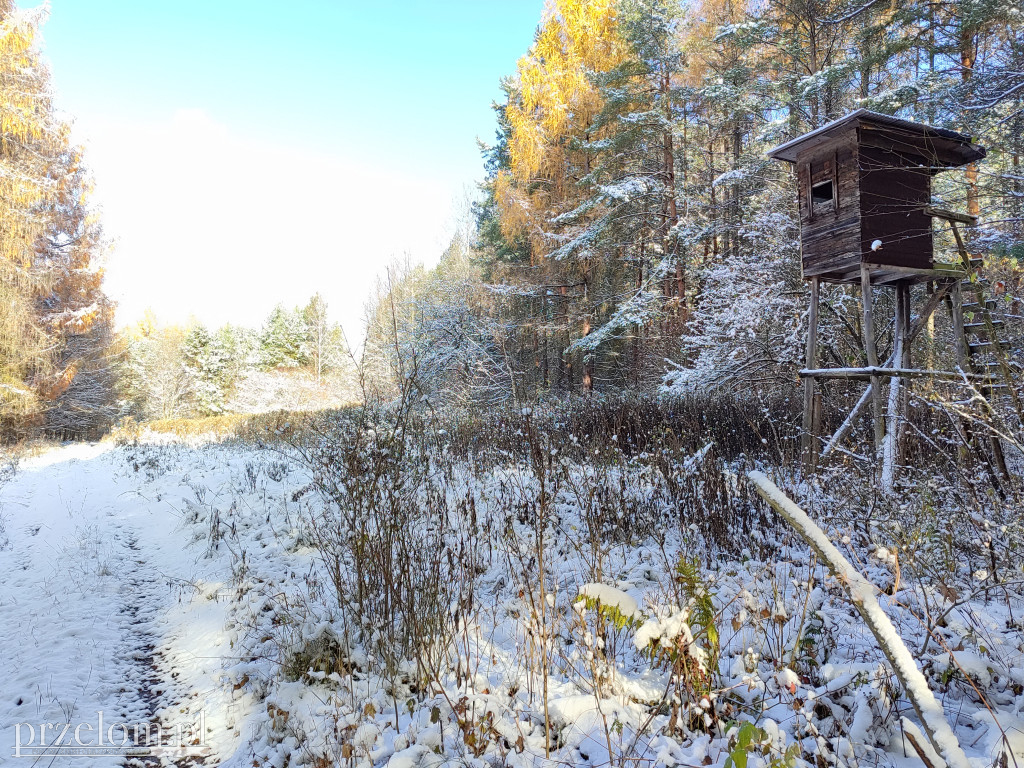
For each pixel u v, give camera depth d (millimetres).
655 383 16219
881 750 2467
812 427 7762
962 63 11297
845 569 2010
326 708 3471
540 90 19969
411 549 4629
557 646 3719
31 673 4160
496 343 18938
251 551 6441
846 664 2902
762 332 11688
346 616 4379
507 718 3057
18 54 19047
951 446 6285
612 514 5750
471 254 28250
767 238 12508
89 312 24281
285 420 16016
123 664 4449
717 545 5121
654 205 18422
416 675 3654
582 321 21328
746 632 3531
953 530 4219
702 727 2785
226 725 3561
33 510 9852
